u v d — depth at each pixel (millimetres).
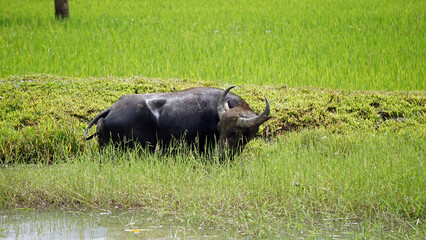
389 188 18156
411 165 20094
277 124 27203
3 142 23906
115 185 18812
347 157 21625
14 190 18812
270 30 50719
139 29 52812
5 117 27266
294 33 48812
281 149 22844
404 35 47500
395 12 58375
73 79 32812
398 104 29391
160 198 18156
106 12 67125
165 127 20703
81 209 17969
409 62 38438
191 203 17719
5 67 37375
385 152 21531
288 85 34188
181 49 42094
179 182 18922
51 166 21281
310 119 27844
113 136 20734
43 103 28750
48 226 16328
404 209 16891
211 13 64188
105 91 30656
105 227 16203
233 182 18688
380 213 17250
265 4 70750
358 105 29219
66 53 41344
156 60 39438
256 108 28438
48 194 18656
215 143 20625
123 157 20219
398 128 27016
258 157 22656
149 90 31172
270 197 18359
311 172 19297
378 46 42719
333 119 27969
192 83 32375
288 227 15781
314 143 24625
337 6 64812
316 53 40406
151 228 16109
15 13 66875
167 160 20766
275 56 40375
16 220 16906
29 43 45188
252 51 42062
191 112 20953
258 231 15867
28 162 23609
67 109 28062
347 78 35031
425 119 27828
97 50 42094
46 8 72062
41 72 36844
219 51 42406
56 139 24188
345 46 43312
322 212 17281
